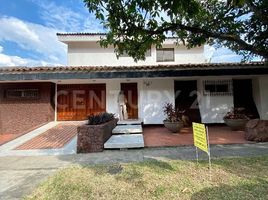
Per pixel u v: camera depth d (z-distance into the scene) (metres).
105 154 8.09
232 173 5.31
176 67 12.15
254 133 9.31
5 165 7.08
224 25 8.21
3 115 13.77
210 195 4.21
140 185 4.81
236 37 7.40
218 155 7.23
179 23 7.20
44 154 8.38
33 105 13.98
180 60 17.19
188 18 7.11
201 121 13.88
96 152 8.42
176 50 17.27
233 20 8.11
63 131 12.04
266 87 13.55
